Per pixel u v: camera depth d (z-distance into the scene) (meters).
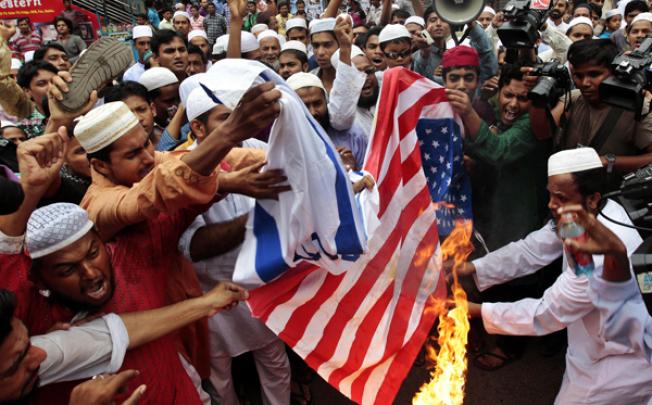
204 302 1.81
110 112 1.75
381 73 4.31
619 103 2.40
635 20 5.30
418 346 2.37
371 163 2.42
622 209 2.21
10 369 1.36
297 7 10.57
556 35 5.28
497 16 5.88
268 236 1.90
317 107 3.23
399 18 6.29
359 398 2.25
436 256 2.44
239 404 3.07
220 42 5.50
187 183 1.51
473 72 3.13
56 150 1.62
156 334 1.74
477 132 2.76
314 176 1.79
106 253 1.65
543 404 2.90
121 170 1.79
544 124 2.83
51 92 2.08
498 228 3.08
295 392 3.07
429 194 2.49
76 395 1.43
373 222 2.27
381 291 2.34
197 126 2.25
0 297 1.32
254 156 2.27
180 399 1.91
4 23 3.45
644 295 1.74
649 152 2.71
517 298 3.34
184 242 2.28
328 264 1.98
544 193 3.14
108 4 11.92
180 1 12.74
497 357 3.15
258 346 2.68
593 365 2.19
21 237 1.58
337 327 2.24
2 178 1.33
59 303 1.66
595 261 1.96
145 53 6.41
